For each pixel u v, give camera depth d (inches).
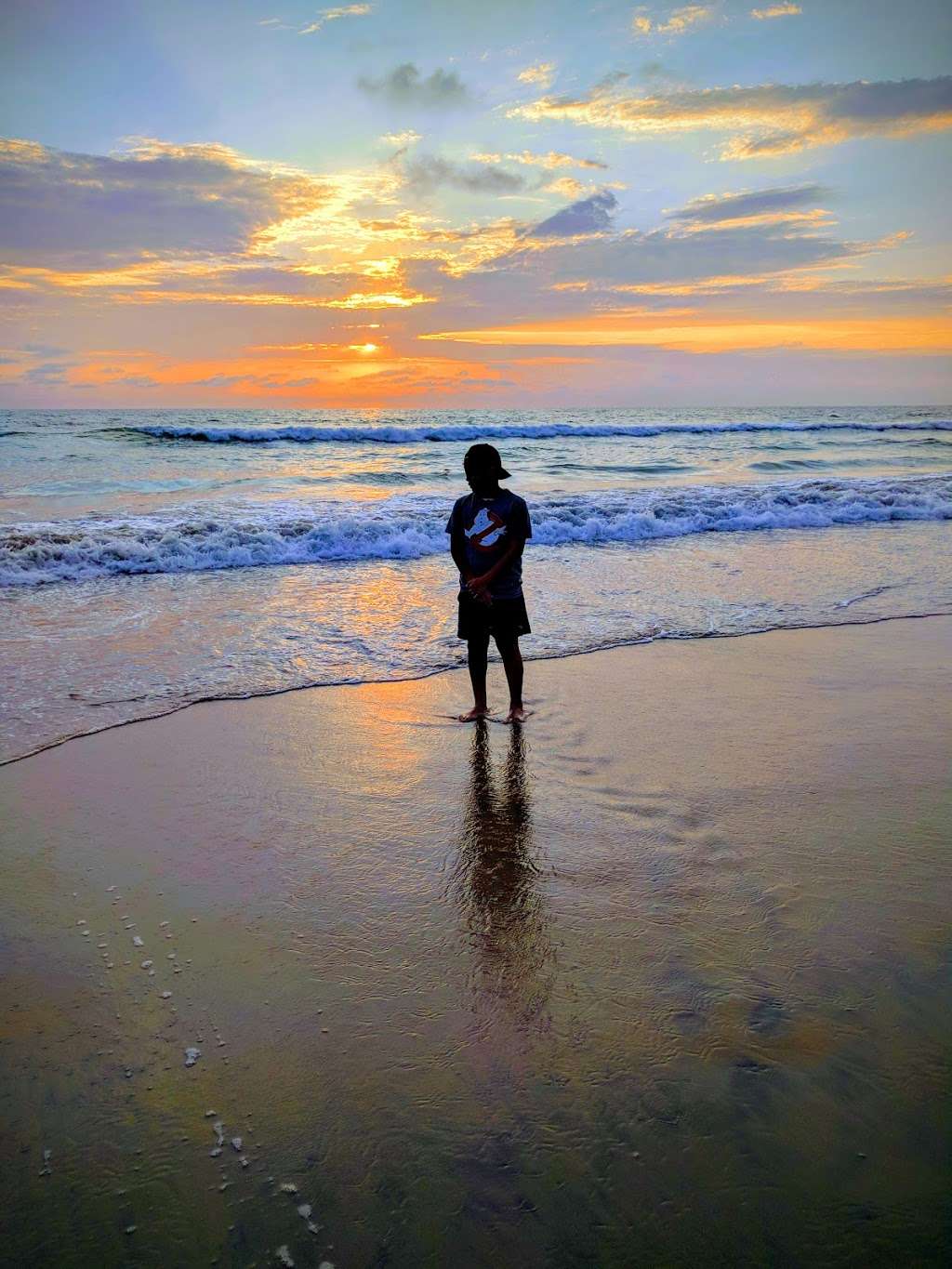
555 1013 101.9
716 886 130.3
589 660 249.8
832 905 124.6
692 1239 73.0
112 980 108.3
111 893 128.5
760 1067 92.4
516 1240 73.2
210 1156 81.8
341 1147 82.8
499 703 216.7
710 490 588.7
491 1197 77.3
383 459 887.1
